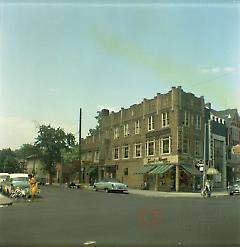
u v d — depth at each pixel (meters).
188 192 42.69
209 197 33.72
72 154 74.81
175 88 46.12
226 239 10.67
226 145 54.97
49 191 40.88
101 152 63.34
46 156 84.38
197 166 46.75
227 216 16.22
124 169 55.47
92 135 68.56
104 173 61.38
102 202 25.17
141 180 51.19
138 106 53.25
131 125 54.72
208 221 14.52
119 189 40.16
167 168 44.94
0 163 121.69
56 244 10.03
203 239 10.65
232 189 40.06
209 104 54.41
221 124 54.12
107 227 13.05
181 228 12.71
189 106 47.28
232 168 55.91
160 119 48.31
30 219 15.46
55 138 84.50
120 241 10.41
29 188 28.41
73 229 12.65
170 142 46.12
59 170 81.56
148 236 11.17
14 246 9.80
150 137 50.00
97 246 9.78
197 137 48.12
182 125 45.75
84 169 69.12
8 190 32.09
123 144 56.44
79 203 24.19
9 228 12.95
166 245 9.84
